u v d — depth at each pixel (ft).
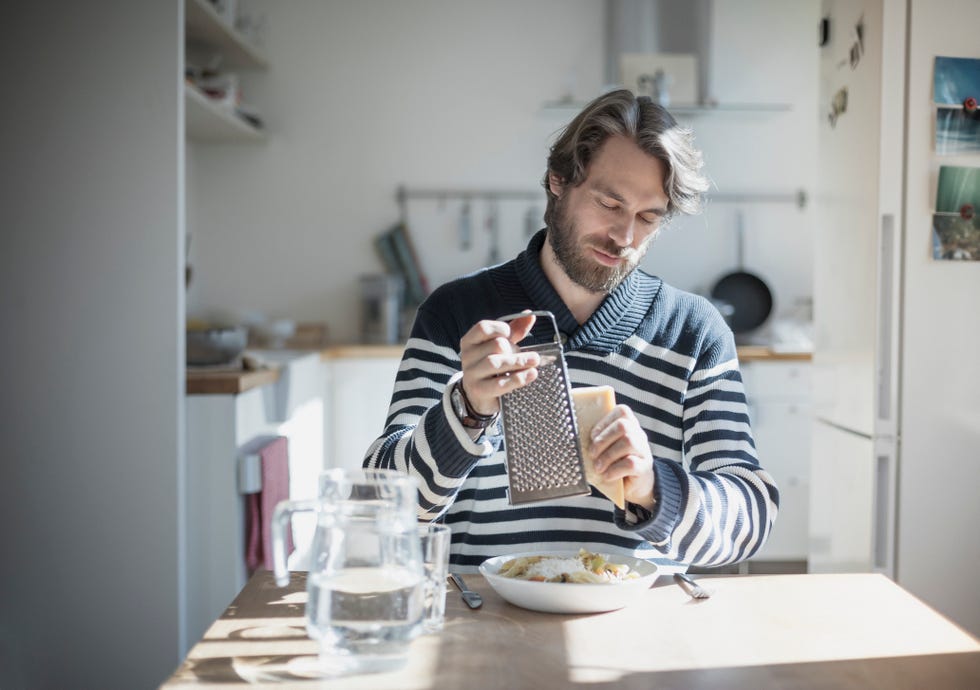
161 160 7.79
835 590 3.96
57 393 7.82
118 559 7.85
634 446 3.61
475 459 3.93
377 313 14.46
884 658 3.21
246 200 14.93
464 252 15.14
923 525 7.82
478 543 4.82
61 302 7.80
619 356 4.98
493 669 3.06
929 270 7.77
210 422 8.14
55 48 7.76
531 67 14.99
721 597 3.85
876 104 7.79
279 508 3.09
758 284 15.16
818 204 9.16
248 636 3.36
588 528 4.78
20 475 7.82
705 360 5.01
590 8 14.96
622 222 4.56
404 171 15.03
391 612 2.96
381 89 14.97
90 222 7.80
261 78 14.87
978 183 7.73
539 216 15.10
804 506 13.14
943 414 7.81
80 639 7.84
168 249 7.80
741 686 2.96
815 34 15.10
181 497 7.89
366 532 2.97
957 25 7.72
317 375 12.12
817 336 9.16
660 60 14.56
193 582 8.21
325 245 14.99
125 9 7.72
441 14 14.94
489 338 3.59
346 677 2.98
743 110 14.57
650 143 4.45
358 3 14.89
